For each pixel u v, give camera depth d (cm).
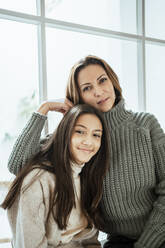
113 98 110
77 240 99
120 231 112
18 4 129
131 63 170
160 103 189
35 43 134
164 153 109
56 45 141
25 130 97
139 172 107
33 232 83
